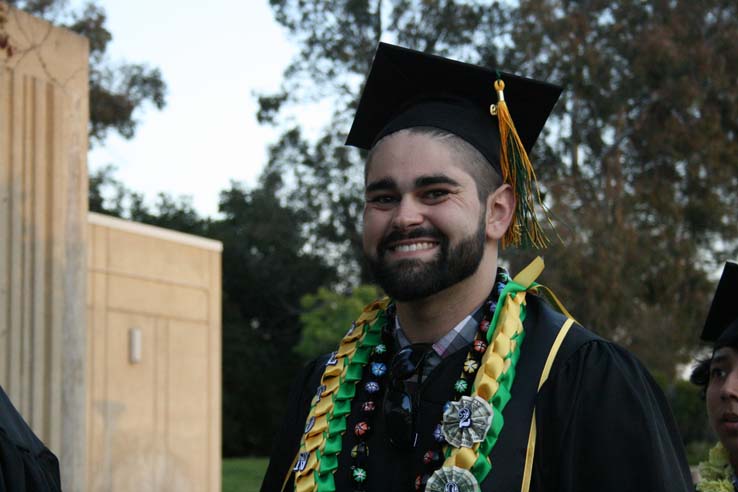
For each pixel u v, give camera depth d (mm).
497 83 2338
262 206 32438
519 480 2031
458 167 2193
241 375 33906
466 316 2270
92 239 9508
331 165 30328
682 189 24016
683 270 23469
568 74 23172
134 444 9867
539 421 2090
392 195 2203
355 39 27953
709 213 23469
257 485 16547
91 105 28531
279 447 2588
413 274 2141
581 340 2182
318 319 26453
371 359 2449
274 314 36469
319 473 2291
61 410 6422
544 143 23781
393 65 2416
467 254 2166
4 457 2820
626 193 23750
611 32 23672
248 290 36125
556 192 22859
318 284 35938
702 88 23578
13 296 6098
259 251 36438
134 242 10086
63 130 6535
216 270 11367
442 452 2148
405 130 2264
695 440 22859
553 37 23781
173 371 10547
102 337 9555
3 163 6086
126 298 9930
